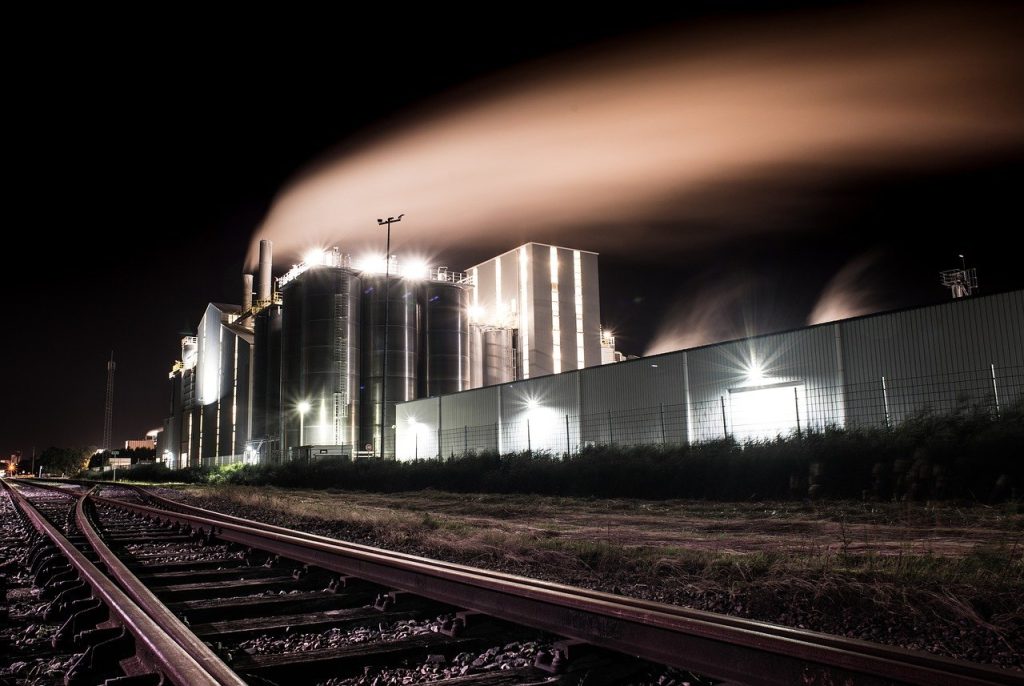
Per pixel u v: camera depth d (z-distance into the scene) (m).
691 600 6.93
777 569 7.45
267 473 48.31
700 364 30.20
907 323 23.77
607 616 4.81
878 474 17.67
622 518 16.44
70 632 5.14
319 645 5.14
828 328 25.92
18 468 196.12
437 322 65.75
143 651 4.25
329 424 59.12
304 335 60.84
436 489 32.94
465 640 5.06
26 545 11.82
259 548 10.39
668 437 31.08
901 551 8.23
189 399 103.56
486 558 9.88
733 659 4.11
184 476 65.06
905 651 3.81
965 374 22.20
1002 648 4.97
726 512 17.12
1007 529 11.41
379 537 12.66
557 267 75.38
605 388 34.50
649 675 4.36
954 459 16.47
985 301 22.05
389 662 4.70
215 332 90.69
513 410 40.16
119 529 15.16
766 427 27.38
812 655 3.74
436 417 46.78
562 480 26.62
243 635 5.31
